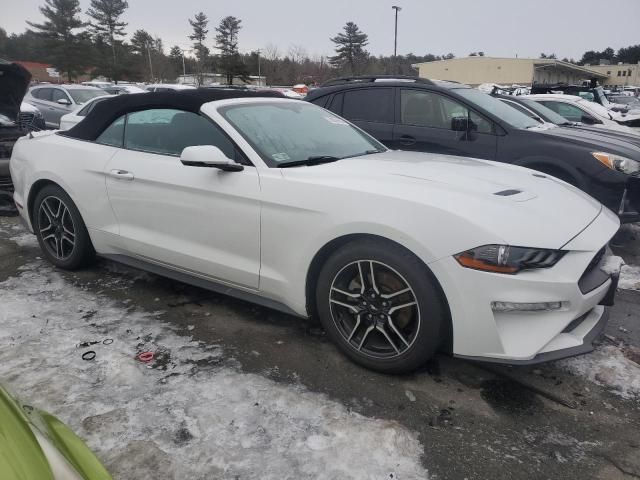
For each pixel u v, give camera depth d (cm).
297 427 247
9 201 656
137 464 222
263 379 286
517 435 246
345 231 280
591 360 309
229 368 296
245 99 376
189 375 288
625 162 505
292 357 309
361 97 647
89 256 427
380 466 224
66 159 409
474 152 574
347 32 6988
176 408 259
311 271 303
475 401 270
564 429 250
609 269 280
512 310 251
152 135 373
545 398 274
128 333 333
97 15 6900
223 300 385
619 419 258
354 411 260
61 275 429
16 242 520
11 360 298
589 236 273
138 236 375
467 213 258
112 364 295
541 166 546
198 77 6481
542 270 252
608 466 228
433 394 275
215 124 341
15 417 151
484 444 239
